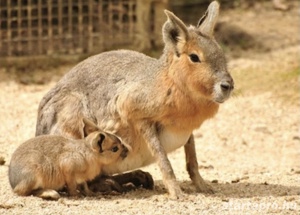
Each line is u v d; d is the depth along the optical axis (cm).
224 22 4034
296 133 3058
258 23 4059
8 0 3472
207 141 2956
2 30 3519
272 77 3472
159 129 2053
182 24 1975
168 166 2030
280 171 2562
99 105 2097
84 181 2020
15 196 1983
